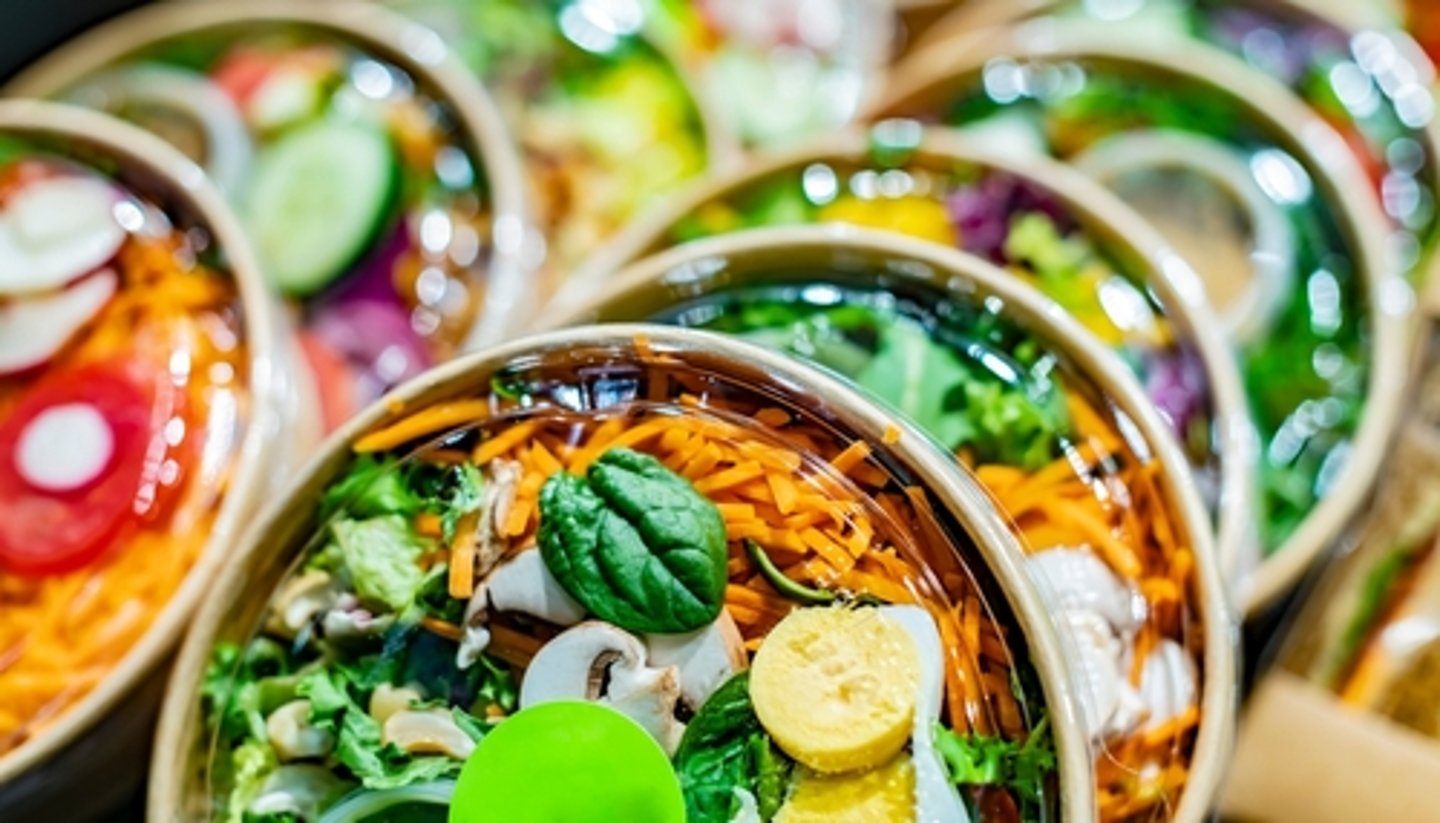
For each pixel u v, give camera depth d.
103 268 0.57
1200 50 0.61
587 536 0.44
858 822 0.42
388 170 0.61
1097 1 0.66
